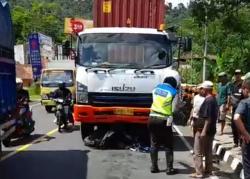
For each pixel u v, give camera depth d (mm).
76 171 9742
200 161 9234
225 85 14367
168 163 9562
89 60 12031
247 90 6938
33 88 45781
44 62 56750
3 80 9336
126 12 14133
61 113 16000
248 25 14414
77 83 11984
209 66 35938
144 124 12195
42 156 11406
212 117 9227
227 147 12195
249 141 6789
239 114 6809
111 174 9469
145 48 12031
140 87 11820
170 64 12023
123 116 11836
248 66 18812
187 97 18547
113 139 12570
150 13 14125
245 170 6883
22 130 13508
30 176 9305
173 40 12148
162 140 9672
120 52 12023
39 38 55125
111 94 11859
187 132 15922
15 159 11039
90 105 11906
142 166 10273
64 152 11930
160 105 9617
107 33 12125
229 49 24094
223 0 13570
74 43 13180
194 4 13742
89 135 13102
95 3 14148
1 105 8984
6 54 9742
